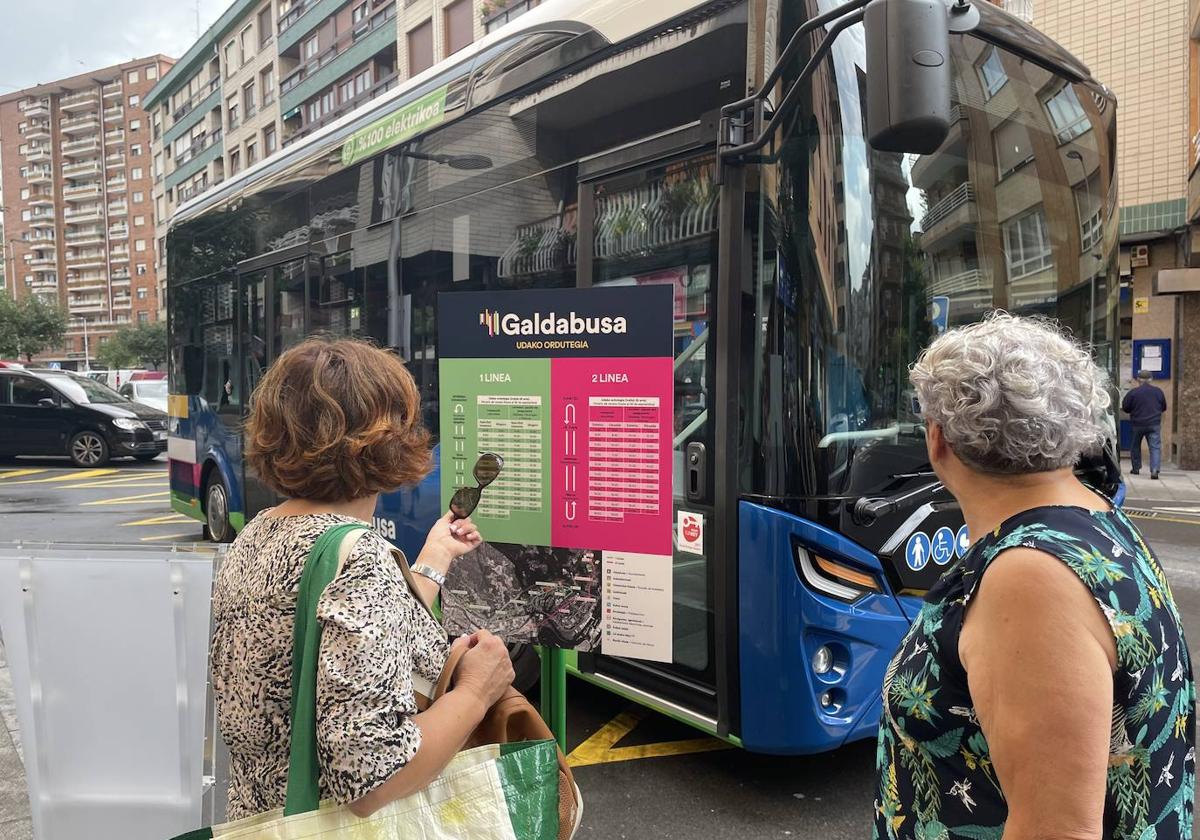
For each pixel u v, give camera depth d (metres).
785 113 2.90
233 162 43.59
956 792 1.26
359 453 1.43
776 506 2.95
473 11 24.77
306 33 34.59
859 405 2.98
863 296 2.97
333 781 1.23
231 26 41.38
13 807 3.13
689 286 3.23
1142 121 12.63
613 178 3.53
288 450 1.43
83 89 94.25
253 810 1.38
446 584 2.71
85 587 2.07
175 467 8.40
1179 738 1.20
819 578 2.97
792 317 2.91
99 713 2.08
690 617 3.29
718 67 3.15
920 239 3.16
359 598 1.29
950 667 1.25
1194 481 11.93
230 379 7.01
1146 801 1.17
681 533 3.29
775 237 2.93
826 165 2.92
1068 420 1.24
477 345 2.64
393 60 29.67
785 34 2.96
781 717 2.98
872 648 3.08
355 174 5.22
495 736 1.58
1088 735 1.09
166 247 8.38
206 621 2.07
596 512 2.52
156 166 57.62
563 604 2.58
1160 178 12.55
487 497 2.65
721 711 3.13
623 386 2.46
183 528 10.10
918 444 3.15
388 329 4.88
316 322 5.65
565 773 1.60
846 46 2.98
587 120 3.65
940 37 2.40
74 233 97.00
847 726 3.06
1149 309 13.56
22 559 2.06
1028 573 1.16
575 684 4.79
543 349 2.55
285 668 1.34
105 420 16.27
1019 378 1.24
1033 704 1.11
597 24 3.64
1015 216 3.57
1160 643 1.17
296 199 5.91
